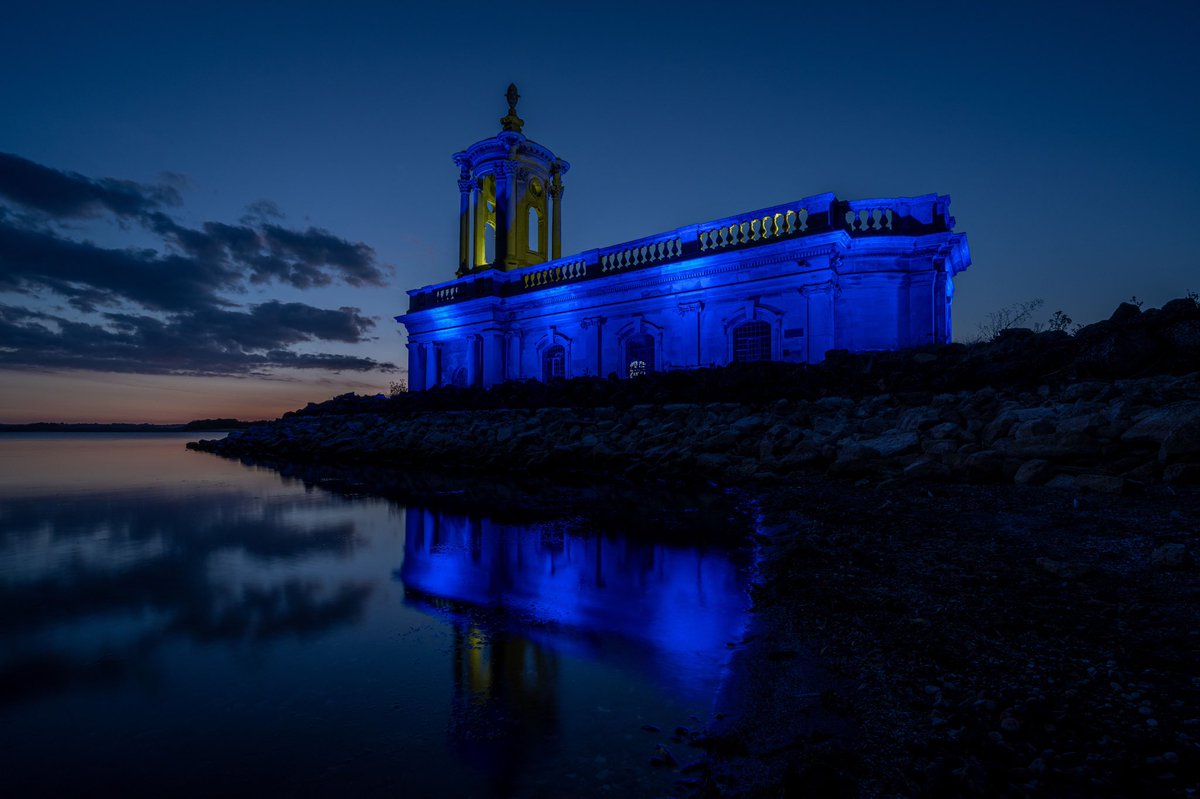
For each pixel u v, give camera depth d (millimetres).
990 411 12477
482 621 5125
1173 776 2463
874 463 11172
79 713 3564
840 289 20453
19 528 10070
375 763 2973
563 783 2742
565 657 4277
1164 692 3139
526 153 34406
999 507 7625
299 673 4109
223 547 8398
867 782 2551
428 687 3844
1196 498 6949
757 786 2637
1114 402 10570
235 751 3115
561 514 10430
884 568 5652
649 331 24172
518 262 33000
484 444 19922
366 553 7957
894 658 3779
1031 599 4566
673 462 14508
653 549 7625
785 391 17188
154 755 3090
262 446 30156
